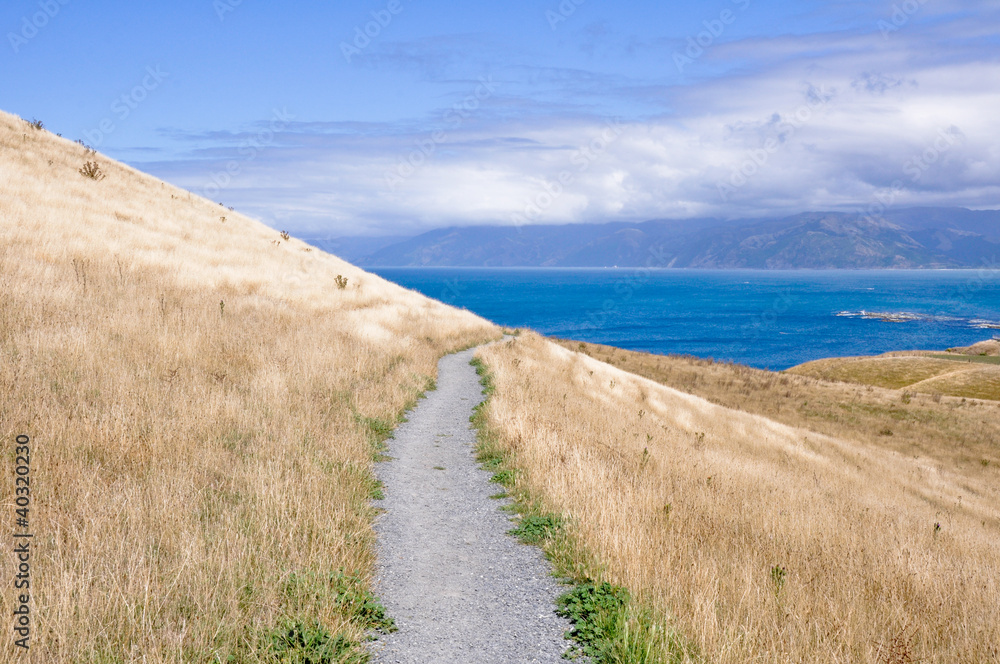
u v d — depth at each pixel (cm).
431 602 557
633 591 527
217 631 436
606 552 611
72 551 515
